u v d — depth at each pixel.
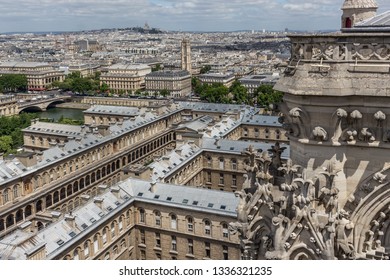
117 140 198.75
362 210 24.06
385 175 23.39
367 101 23.09
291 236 24.19
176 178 148.88
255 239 27.28
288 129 25.83
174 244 115.56
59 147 168.12
